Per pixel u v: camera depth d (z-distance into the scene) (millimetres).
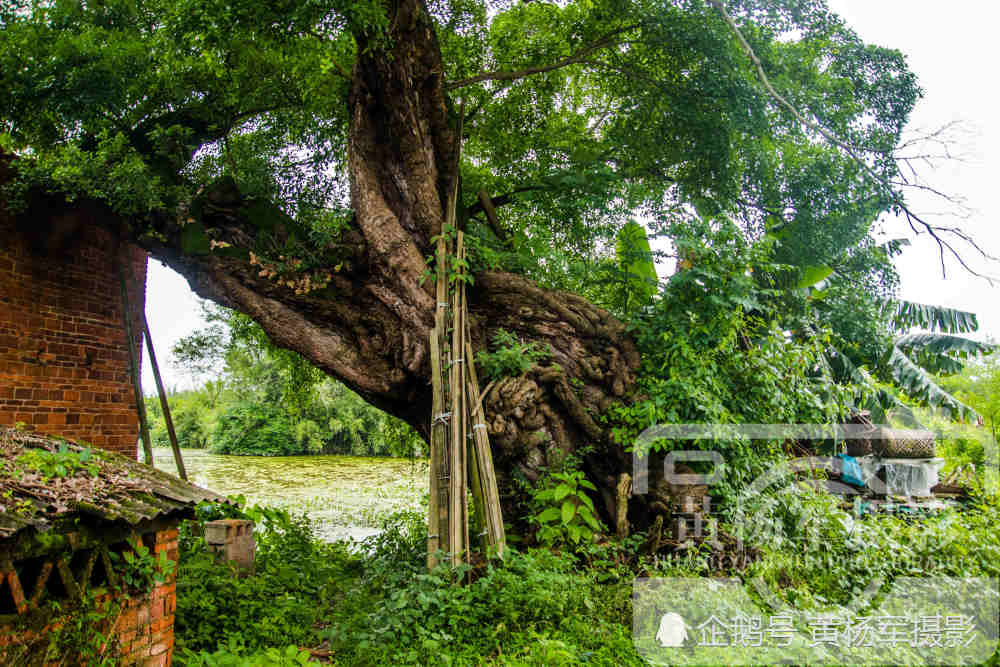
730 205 10930
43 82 8336
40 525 3477
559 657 4828
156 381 10164
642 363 8547
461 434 7516
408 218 9188
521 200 12062
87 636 3879
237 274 9031
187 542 8211
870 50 10656
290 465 30828
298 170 11578
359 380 9266
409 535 10266
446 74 11469
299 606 6738
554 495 7531
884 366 11070
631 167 11711
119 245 9750
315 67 9367
